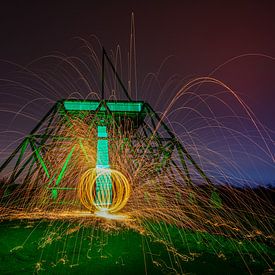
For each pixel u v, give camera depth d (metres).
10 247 6.66
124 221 9.70
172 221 9.85
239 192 15.18
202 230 8.58
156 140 13.94
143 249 6.57
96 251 6.40
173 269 5.35
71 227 8.77
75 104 13.63
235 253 6.35
